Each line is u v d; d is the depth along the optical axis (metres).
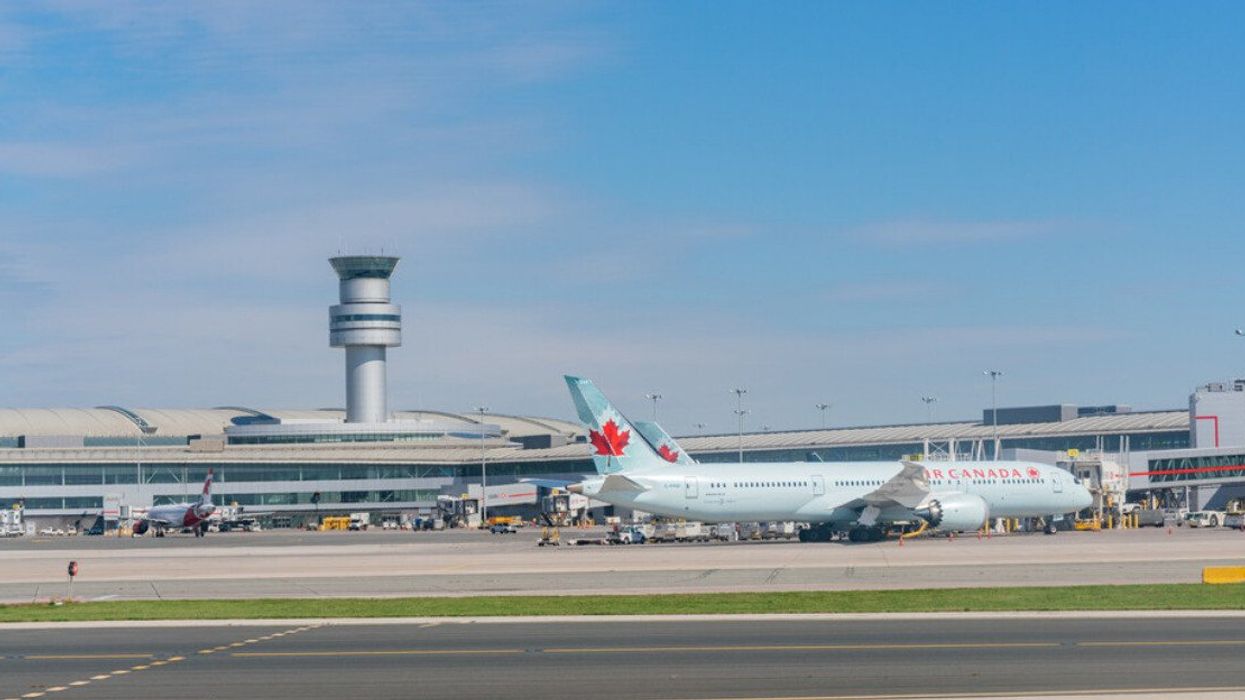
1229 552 80.19
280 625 48.34
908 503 99.31
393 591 62.25
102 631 47.44
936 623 45.47
